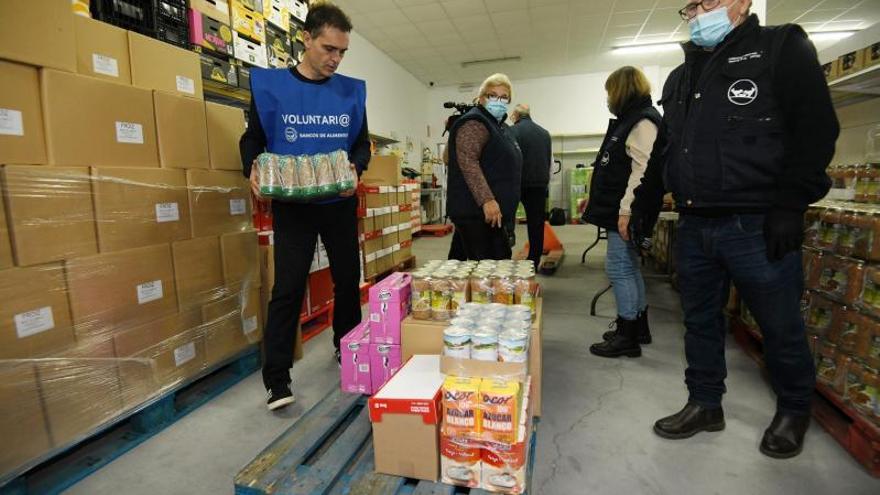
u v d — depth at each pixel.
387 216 3.76
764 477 1.27
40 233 1.22
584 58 8.15
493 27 6.52
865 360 1.36
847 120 2.48
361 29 6.50
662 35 6.97
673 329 2.58
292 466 1.16
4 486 1.15
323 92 1.71
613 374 1.98
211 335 1.79
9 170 1.15
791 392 1.36
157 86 1.63
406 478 1.17
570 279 3.88
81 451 1.44
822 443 1.42
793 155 1.13
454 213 2.05
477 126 1.93
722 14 1.19
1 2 1.14
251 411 1.70
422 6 5.74
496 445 1.07
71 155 1.31
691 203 1.32
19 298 1.17
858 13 6.36
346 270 1.91
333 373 2.03
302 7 2.79
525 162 3.37
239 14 2.22
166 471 1.35
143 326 1.50
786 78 1.12
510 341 1.17
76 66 1.34
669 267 3.76
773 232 1.16
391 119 8.02
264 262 2.08
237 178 1.94
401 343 1.53
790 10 6.20
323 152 1.72
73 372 1.29
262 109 1.62
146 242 1.52
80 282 1.31
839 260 1.53
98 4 1.66
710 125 1.25
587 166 9.45
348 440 1.29
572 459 1.38
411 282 1.60
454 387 1.10
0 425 1.13
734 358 2.10
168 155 1.61
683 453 1.40
